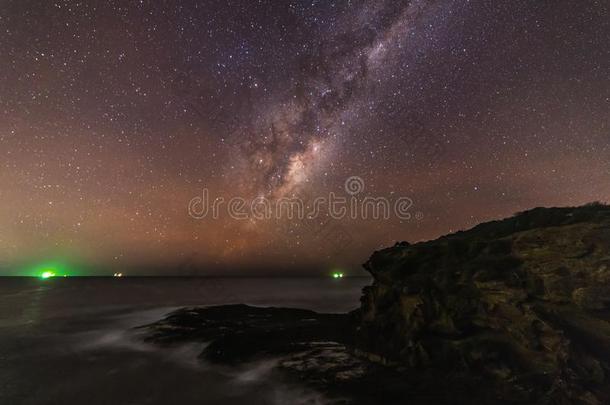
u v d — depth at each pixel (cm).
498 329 1428
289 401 1421
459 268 1622
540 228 1438
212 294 7056
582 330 1243
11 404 1525
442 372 1448
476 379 1353
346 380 1526
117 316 4034
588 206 1529
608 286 1210
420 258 1842
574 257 1298
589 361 1184
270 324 2894
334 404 1323
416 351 1566
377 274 2002
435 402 1253
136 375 1859
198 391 1608
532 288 1380
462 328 1516
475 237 1727
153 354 2253
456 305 1553
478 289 1520
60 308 4819
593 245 1272
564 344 1228
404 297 1756
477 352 1397
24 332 3117
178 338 2577
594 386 1148
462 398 1266
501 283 1446
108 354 2297
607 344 1188
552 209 1638
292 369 1725
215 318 3275
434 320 1602
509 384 1277
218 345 2280
